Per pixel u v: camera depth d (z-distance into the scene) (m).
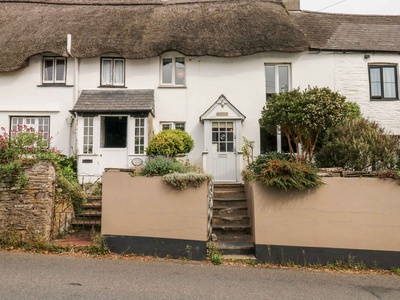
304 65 12.92
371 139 8.41
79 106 11.84
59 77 13.09
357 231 6.15
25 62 12.61
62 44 12.52
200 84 12.94
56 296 4.49
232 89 12.88
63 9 15.43
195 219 6.59
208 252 6.49
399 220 6.07
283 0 16.47
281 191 6.41
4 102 12.77
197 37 12.86
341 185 6.27
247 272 5.80
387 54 12.96
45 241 6.89
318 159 9.34
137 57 12.45
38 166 7.20
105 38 12.91
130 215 6.82
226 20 13.74
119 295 4.60
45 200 7.08
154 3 15.89
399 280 5.50
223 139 12.22
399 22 15.62
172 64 13.23
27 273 5.44
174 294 4.70
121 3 15.98
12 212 7.07
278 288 5.04
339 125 9.17
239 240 7.23
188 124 12.77
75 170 11.71
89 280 5.19
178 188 6.68
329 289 5.04
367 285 5.24
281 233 6.35
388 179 6.18
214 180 11.95
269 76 13.14
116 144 12.15
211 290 4.89
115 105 11.93
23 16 14.74
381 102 12.80
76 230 8.01
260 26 13.21
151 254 6.65
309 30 14.29
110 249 6.78
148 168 7.30
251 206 7.20
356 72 12.88
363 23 15.12
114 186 6.95
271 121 9.70
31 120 12.84
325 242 6.21
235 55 12.43
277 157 10.43
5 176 7.16
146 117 11.94
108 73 13.16
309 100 8.95
